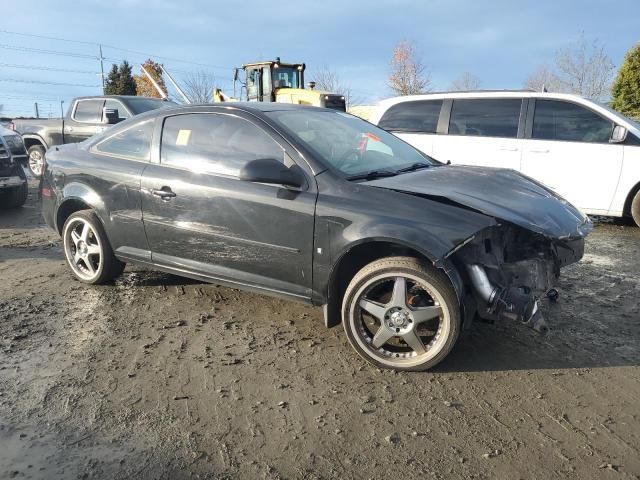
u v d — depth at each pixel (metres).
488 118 7.96
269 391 3.22
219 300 4.66
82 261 5.05
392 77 38.62
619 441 2.74
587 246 6.58
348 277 3.71
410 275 3.33
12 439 2.78
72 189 4.82
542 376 3.38
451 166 4.50
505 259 3.73
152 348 3.78
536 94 7.71
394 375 3.42
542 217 3.44
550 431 2.83
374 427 2.88
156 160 4.39
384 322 3.44
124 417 2.96
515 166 7.73
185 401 3.12
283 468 2.57
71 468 2.57
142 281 5.14
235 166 3.98
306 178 3.70
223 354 3.69
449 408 3.05
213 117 4.19
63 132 11.84
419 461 2.61
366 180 3.72
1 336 3.96
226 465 2.59
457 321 3.31
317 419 2.95
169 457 2.64
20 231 7.42
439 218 3.28
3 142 8.55
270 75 17.84
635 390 3.21
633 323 4.16
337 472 2.54
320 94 16.78
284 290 3.83
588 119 7.40
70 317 4.31
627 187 7.16
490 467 2.56
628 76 27.33
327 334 4.00
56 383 3.32
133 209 4.45
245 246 3.90
